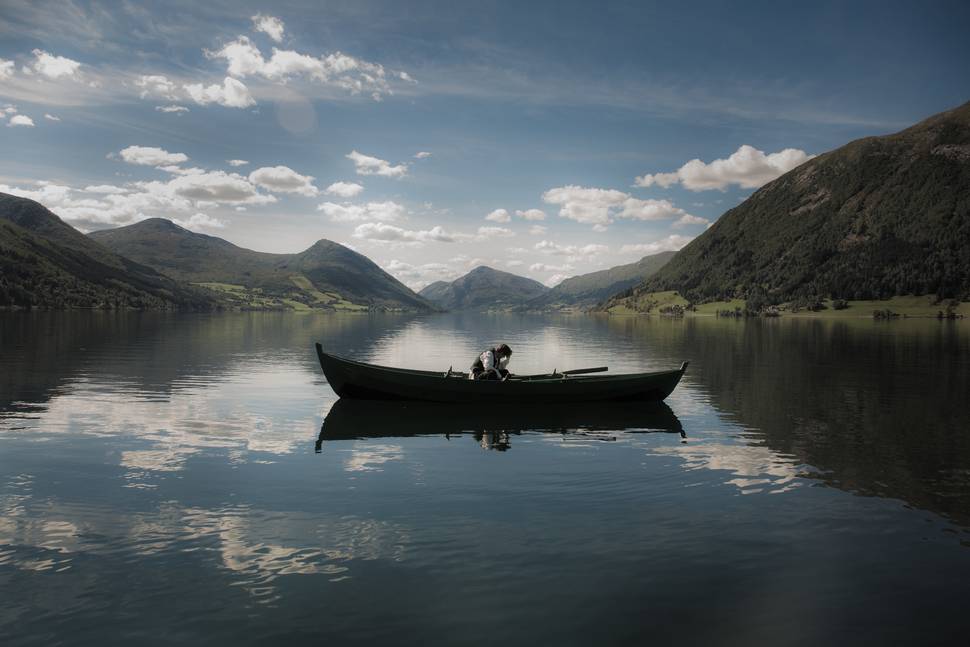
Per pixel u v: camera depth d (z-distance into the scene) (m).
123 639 6.23
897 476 12.86
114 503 10.62
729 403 23.28
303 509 10.43
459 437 16.86
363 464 13.70
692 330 110.81
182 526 9.52
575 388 22.66
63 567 7.93
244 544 8.80
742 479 12.61
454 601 7.15
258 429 17.70
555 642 6.30
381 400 23.30
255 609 6.88
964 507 10.84
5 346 46.31
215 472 12.82
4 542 8.77
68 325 84.12
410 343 67.31
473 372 23.75
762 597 7.37
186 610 6.84
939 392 26.28
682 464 13.85
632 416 20.41
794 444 16.11
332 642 6.22
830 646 6.30
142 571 7.86
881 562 8.44
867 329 110.75
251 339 65.44
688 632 6.54
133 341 55.50
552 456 14.62
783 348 57.06
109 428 17.38
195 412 20.38
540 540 9.12
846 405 22.77
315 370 34.34
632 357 48.12
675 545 8.98
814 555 8.66
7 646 6.04
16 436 16.11
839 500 11.23
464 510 10.48
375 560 8.29
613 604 7.14
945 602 7.30
